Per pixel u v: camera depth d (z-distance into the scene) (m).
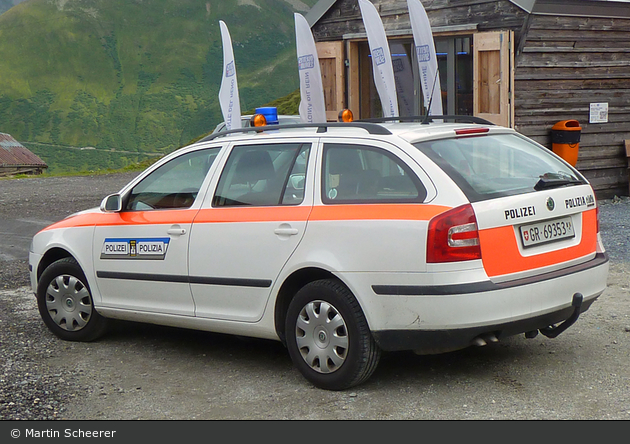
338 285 4.79
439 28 12.93
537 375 5.08
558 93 12.54
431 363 5.43
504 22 12.08
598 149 13.33
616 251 9.11
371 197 4.77
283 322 5.21
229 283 5.30
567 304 4.79
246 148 5.50
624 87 13.38
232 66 11.03
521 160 5.14
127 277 5.90
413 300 4.47
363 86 14.41
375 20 11.27
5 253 10.83
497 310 4.41
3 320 7.13
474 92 12.34
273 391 5.02
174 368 5.64
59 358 5.95
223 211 5.41
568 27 12.30
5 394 5.10
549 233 4.82
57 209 15.55
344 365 4.78
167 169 5.93
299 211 5.00
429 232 4.41
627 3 12.93
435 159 4.70
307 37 11.59
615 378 4.96
